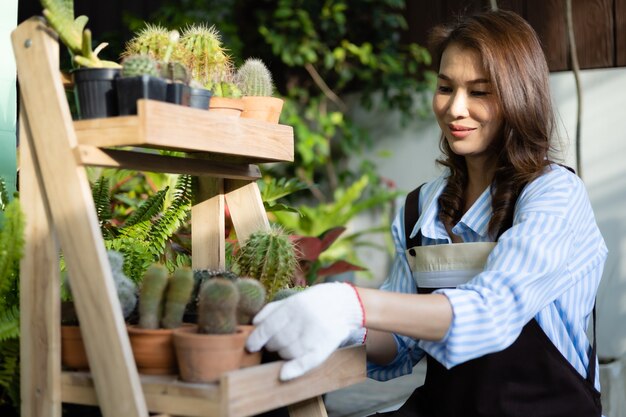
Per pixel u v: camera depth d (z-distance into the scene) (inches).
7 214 41.3
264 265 48.1
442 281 55.1
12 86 58.8
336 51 176.2
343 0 180.7
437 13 166.4
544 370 51.3
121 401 37.6
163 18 168.6
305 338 39.8
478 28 53.2
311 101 181.9
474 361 52.9
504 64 52.3
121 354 37.6
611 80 130.6
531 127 53.4
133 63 40.1
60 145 39.8
